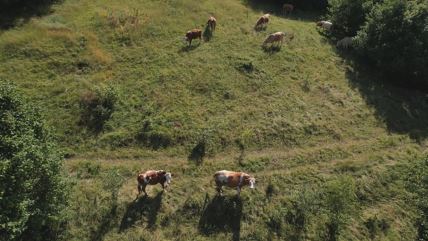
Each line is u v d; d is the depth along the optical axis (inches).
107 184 877.8
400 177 1039.0
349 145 1100.5
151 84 1160.2
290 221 880.3
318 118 1150.3
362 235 898.1
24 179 684.7
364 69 1412.4
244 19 1533.0
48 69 1163.9
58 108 1051.9
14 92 761.0
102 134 1007.0
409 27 1338.6
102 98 1072.2
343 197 891.4
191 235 826.2
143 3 1508.4
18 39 1231.5
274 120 1108.5
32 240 722.8
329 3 1604.3
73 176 904.3
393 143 1139.9
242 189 917.2
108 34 1317.7
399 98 1326.3
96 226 813.2
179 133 1025.5
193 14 1489.9
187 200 879.7
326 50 1453.0
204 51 1312.7
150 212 848.3
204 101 1135.6
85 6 1439.5
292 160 1023.6
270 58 1332.4
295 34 1493.6
